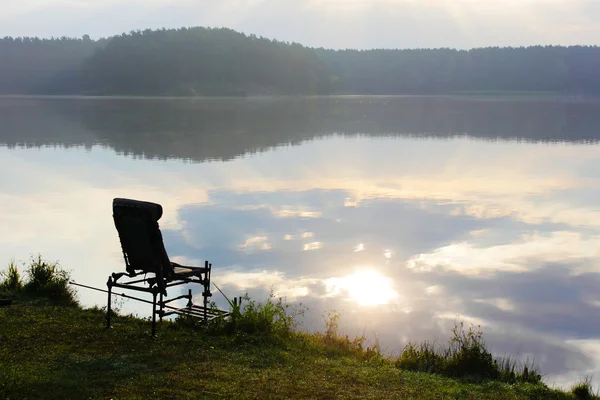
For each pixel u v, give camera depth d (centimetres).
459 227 2572
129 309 1278
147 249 819
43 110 13050
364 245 2188
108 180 3875
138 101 18638
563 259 2045
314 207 3002
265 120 10619
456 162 5016
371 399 674
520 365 1124
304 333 1037
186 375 709
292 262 1927
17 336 823
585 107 16412
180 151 5822
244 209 2903
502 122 10469
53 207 2906
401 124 9912
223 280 1695
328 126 9350
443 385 760
